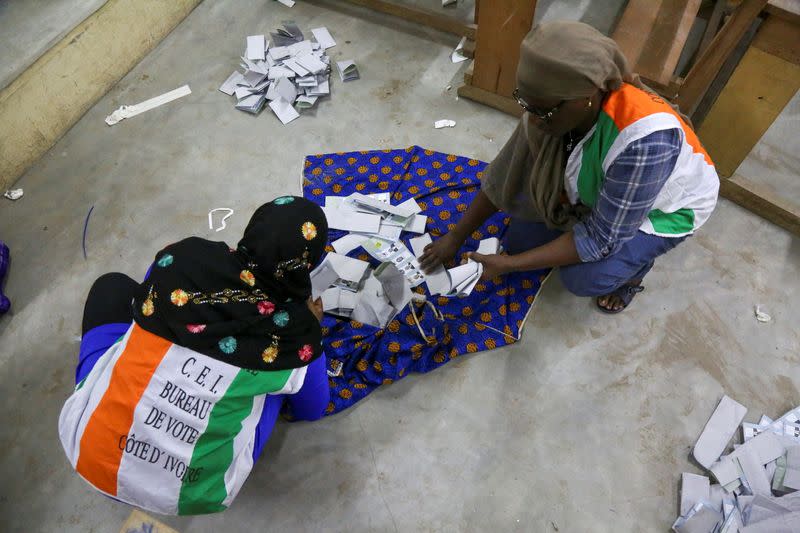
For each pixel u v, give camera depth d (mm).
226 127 2320
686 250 1931
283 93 2348
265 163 2207
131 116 2357
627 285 1731
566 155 1307
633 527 1469
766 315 1779
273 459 1577
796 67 1607
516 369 1710
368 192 2088
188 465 1090
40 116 2195
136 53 2520
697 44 2416
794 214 1908
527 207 1601
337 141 2256
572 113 1091
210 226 2041
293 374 1149
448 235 1780
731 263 1896
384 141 2250
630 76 1128
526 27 1955
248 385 1083
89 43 2307
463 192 2074
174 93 2430
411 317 1752
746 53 1668
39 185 2162
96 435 1047
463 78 2418
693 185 1349
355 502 1513
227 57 2557
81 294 1890
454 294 1687
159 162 2217
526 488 1524
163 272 1042
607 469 1550
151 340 1027
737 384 1667
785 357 1708
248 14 2717
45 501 1516
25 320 1837
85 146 2273
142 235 2025
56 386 1703
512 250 1846
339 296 1718
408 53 2531
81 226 2049
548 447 1584
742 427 1587
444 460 1568
